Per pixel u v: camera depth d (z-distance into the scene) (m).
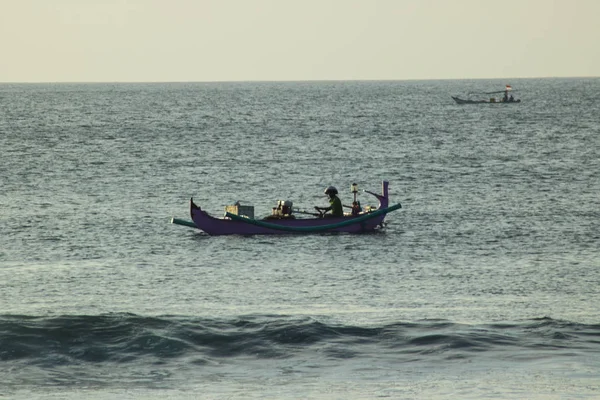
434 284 97.94
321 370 57.91
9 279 100.94
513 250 118.81
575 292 93.00
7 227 136.88
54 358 59.44
